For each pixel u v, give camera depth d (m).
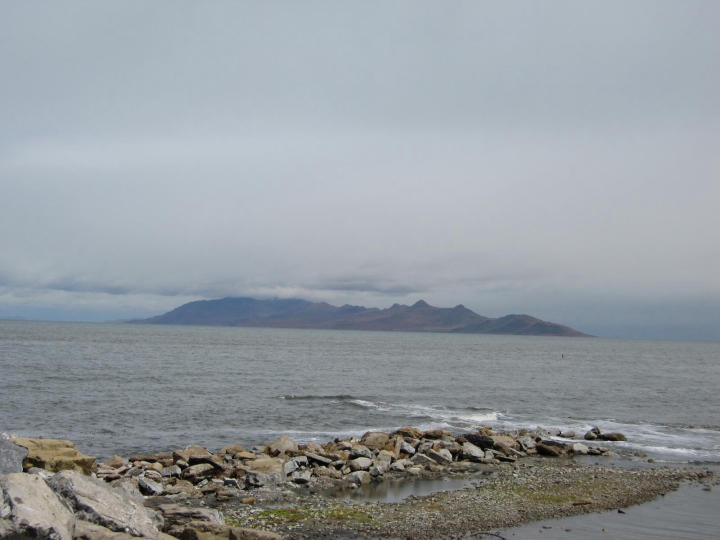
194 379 77.88
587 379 97.88
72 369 85.56
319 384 77.81
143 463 27.06
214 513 18.06
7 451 19.80
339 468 27.89
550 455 33.75
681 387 87.25
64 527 13.02
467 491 24.67
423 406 57.75
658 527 20.19
